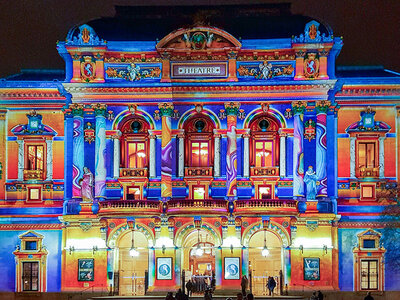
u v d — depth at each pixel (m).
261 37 61.25
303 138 60.28
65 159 61.53
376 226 60.41
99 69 60.94
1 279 61.22
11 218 61.56
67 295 59.38
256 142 61.69
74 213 60.31
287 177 60.78
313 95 60.28
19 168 61.91
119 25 63.09
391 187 60.50
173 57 61.03
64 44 61.09
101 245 59.97
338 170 61.16
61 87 61.34
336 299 58.72
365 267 60.34
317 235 59.56
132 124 61.75
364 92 61.41
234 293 58.72
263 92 60.66
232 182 60.31
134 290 60.25
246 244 59.59
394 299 59.44
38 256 61.25
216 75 60.91
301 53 60.38
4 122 62.16
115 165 61.19
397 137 61.28
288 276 59.12
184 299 44.47
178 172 61.12
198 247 59.41
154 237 59.94
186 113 61.38
